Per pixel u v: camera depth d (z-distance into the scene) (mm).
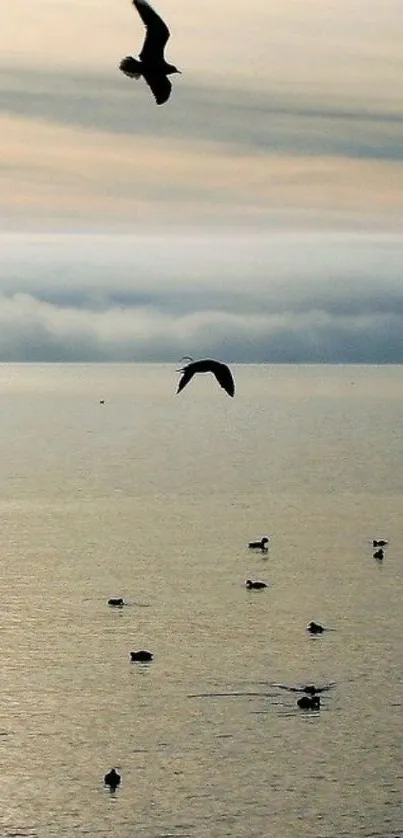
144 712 80438
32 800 67625
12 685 86000
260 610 110375
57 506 183000
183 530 159250
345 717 79625
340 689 85438
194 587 120562
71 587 119812
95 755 73188
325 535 156750
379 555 139125
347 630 103125
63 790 68750
